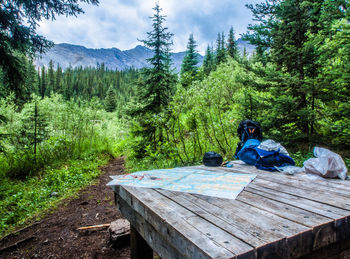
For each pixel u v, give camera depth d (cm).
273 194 204
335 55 567
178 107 723
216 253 106
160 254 167
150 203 185
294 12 576
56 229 374
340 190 213
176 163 668
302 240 128
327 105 619
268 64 680
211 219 149
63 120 1006
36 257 297
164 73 934
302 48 572
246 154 354
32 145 798
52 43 627
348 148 555
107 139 1205
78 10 619
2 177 618
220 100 802
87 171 762
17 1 557
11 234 357
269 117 585
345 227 149
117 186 259
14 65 588
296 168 296
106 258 290
